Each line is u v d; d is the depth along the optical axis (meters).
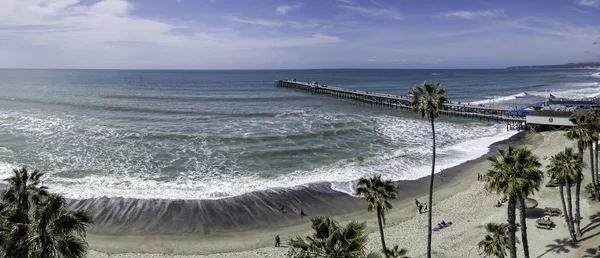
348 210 37.59
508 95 143.88
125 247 30.23
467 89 172.38
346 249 14.73
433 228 33.16
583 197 36.25
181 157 52.12
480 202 38.22
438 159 53.72
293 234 32.94
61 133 63.94
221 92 139.50
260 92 142.62
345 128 72.44
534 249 28.73
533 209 34.94
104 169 46.72
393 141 63.75
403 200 40.06
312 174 46.66
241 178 44.88
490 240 26.30
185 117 81.62
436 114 27.45
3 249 13.82
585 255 26.61
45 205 15.34
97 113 84.44
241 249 30.45
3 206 16.66
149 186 41.78
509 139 66.56
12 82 189.50
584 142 30.34
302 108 99.75
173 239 31.70
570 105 86.75
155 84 181.38
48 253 13.95
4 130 65.56
